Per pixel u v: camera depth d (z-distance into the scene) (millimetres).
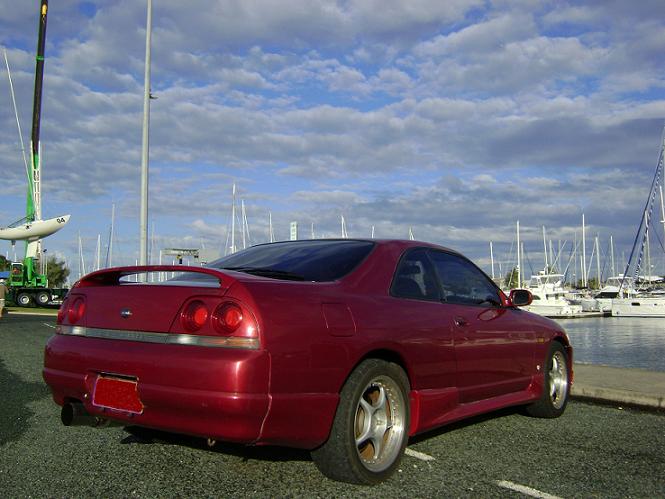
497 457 4414
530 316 5762
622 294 62000
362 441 3744
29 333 16281
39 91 36969
